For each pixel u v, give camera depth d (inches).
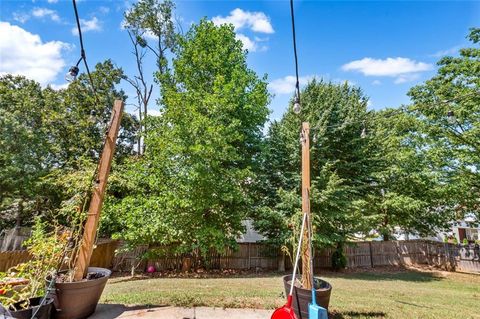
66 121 665.0
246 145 443.2
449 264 557.9
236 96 408.8
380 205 515.5
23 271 146.8
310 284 145.9
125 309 152.2
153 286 253.6
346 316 163.3
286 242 390.6
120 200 404.5
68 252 152.9
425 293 283.9
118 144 748.6
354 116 454.6
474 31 460.4
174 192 356.8
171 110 385.1
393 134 569.3
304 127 173.0
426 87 505.0
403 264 573.9
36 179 551.8
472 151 474.0
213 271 419.5
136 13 669.3
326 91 487.2
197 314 148.6
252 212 428.8
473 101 438.0
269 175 459.8
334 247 460.1
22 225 611.8
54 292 127.6
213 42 458.9
